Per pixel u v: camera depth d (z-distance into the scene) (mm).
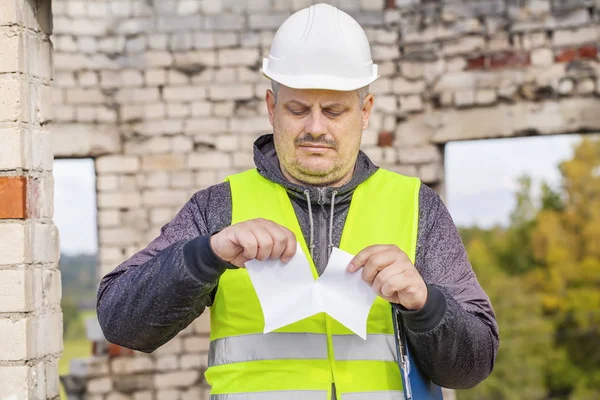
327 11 2645
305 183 2668
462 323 2377
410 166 7406
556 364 33688
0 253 3262
